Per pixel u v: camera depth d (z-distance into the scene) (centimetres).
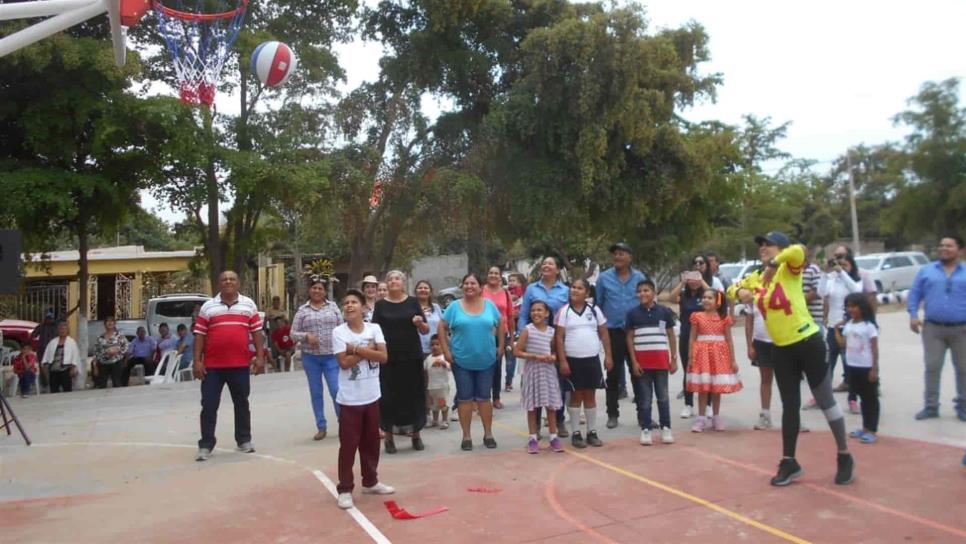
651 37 1861
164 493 671
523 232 2262
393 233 2092
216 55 1505
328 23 1945
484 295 1107
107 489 692
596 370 775
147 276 3042
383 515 587
